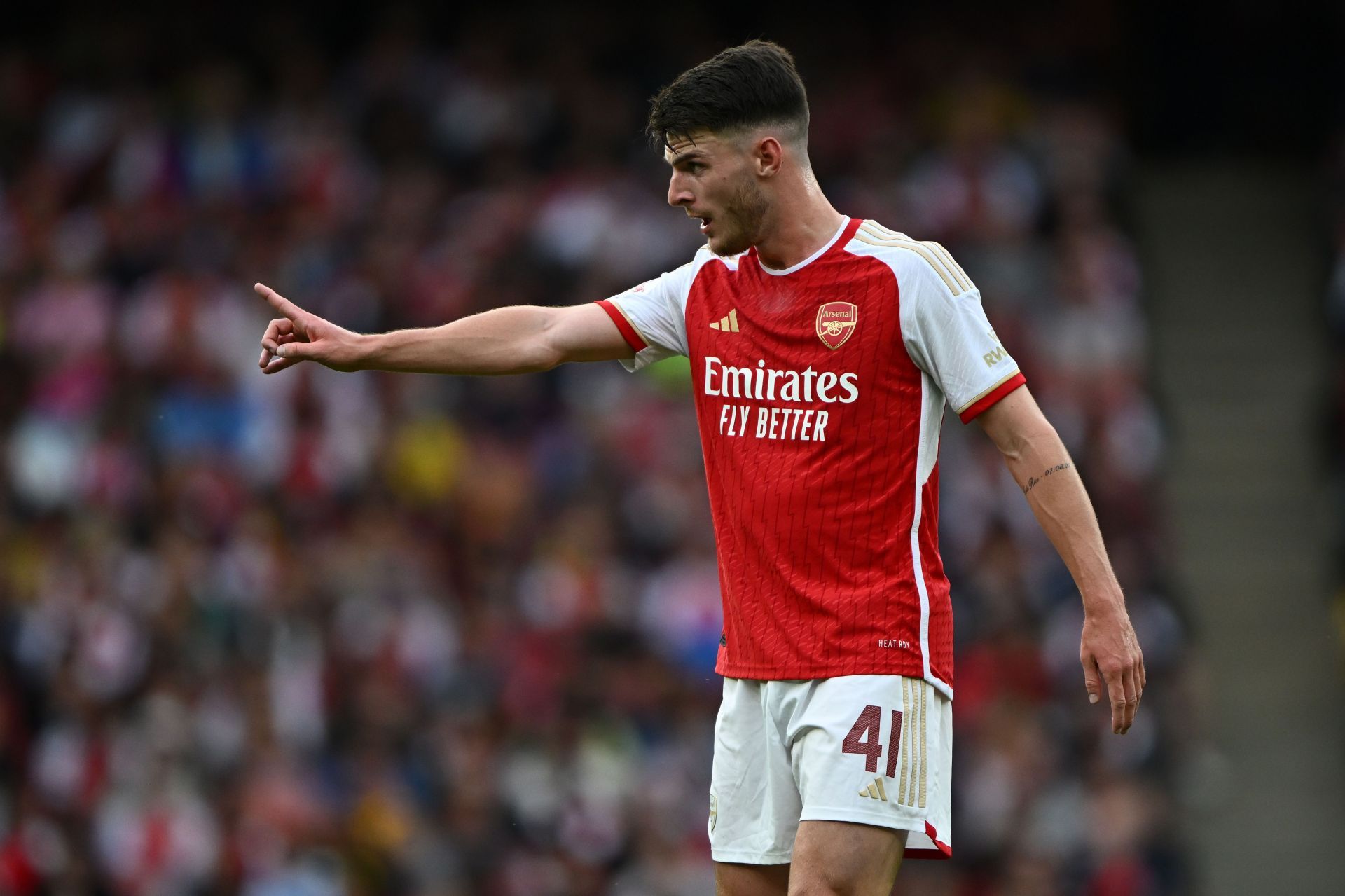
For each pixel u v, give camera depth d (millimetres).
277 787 36844
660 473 45562
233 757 37688
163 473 43781
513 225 53000
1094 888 38250
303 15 60312
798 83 13867
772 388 13938
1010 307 50906
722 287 14375
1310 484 52531
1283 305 58000
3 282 50094
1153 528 47844
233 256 50656
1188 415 54531
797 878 13320
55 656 39656
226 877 35969
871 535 13633
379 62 57844
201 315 47469
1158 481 50938
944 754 13836
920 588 13703
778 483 13812
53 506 43844
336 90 57562
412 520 44469
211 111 54625
